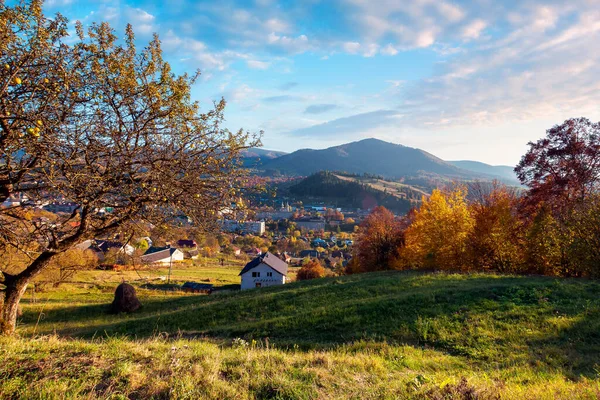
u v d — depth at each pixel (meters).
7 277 7.81
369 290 20.73
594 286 15.74
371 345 10.75
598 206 20.02
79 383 4.79
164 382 4.98
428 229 30.17
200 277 62.22
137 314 25.20
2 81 5.06
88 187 5.41
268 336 13.41
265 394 5.09
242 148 6.85
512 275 22.17
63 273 9.38
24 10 5.05
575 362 8.63
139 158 6.27
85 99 5.67
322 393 5.20
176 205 6.41
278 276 56.19
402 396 5.18
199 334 14.70
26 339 6.48
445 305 14.55
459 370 8.23
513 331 11.34
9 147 5.02
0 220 6.16
